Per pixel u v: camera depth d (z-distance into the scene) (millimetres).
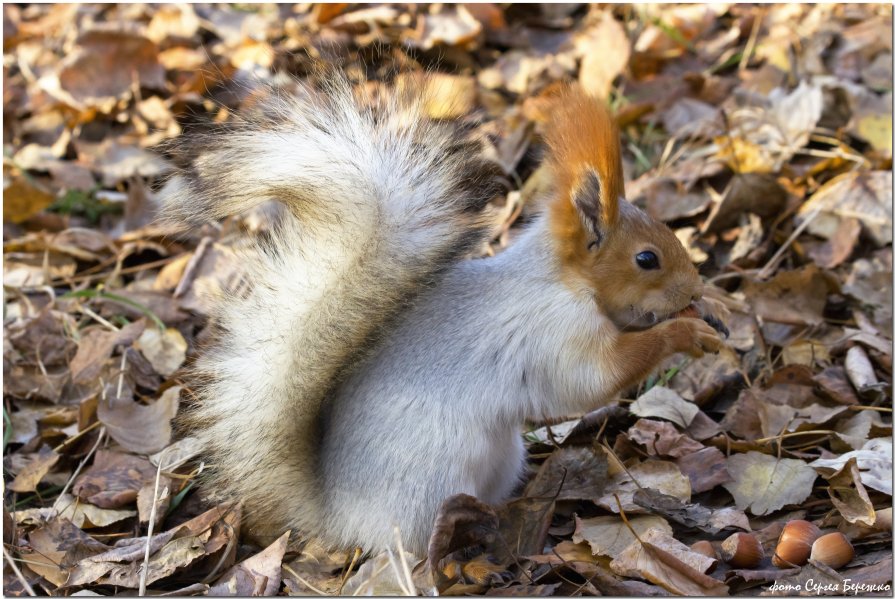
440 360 1028
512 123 1291
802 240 1202
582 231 1038
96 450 1102
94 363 1148
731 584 998
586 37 1354
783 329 1149
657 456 1071
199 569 1032
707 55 1363
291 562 1034
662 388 1105
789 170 1234
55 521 1048
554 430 1108
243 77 1283
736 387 1121
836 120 1278
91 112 1363
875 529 1013
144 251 1255
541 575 1011
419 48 1356
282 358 1029
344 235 1024
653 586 994
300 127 1026
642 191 1235
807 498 1045
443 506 1002
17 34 1483
